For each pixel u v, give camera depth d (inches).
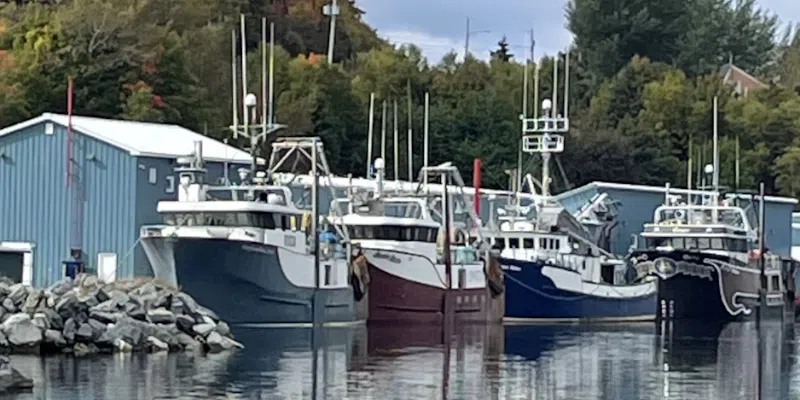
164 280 4195.4
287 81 7751.0
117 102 6491.1
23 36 6565.0
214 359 3467.0
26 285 4047.7
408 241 4813.0
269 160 5339.6
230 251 4094.5
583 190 6776.6
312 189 4507.9
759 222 6776.6
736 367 3727.9
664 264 5689.0
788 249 7632.9
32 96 6240.2
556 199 6387.8
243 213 4237.2
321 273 4375.0
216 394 2837.1
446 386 3090.6
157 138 4985.2
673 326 5477.4
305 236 4399.6
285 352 3683.6
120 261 4702.3
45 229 4840.1
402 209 5157.5
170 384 2962.6
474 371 3405.5
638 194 6904.5
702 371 3599.9
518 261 5147.6
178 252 4119.1
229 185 4591.5
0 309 3622.0
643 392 3122.5
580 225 5625.0
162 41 6914.4
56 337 3526.1
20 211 4886.8
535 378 3304.6
